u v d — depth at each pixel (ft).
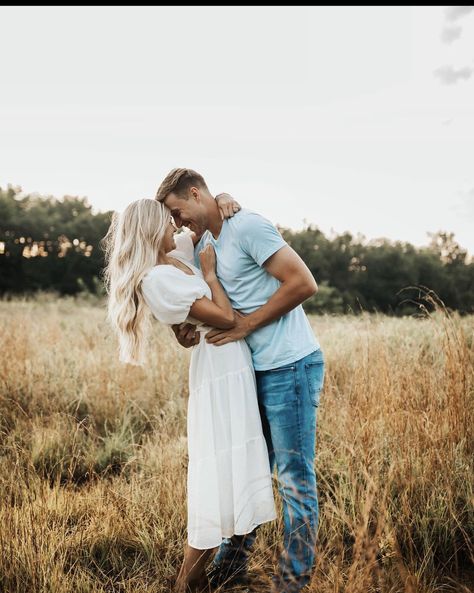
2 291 100.99
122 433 12.90
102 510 9.15
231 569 8.04
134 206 7.68
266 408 7.84
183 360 17.93
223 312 7.47
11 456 11.55
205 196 7.90
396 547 7.28
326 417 12.04
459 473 9.15
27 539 7.88
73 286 106.83
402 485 8.95
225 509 7.48
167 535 8.80
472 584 7.67
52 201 123.85
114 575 8.16
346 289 127.44
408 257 133.18
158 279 7.34
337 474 9.90
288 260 7.36
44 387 15.62
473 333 12.42
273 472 9.29
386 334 17.15
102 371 16.63
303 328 7.93
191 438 7.74
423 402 11.00
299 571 7.28
